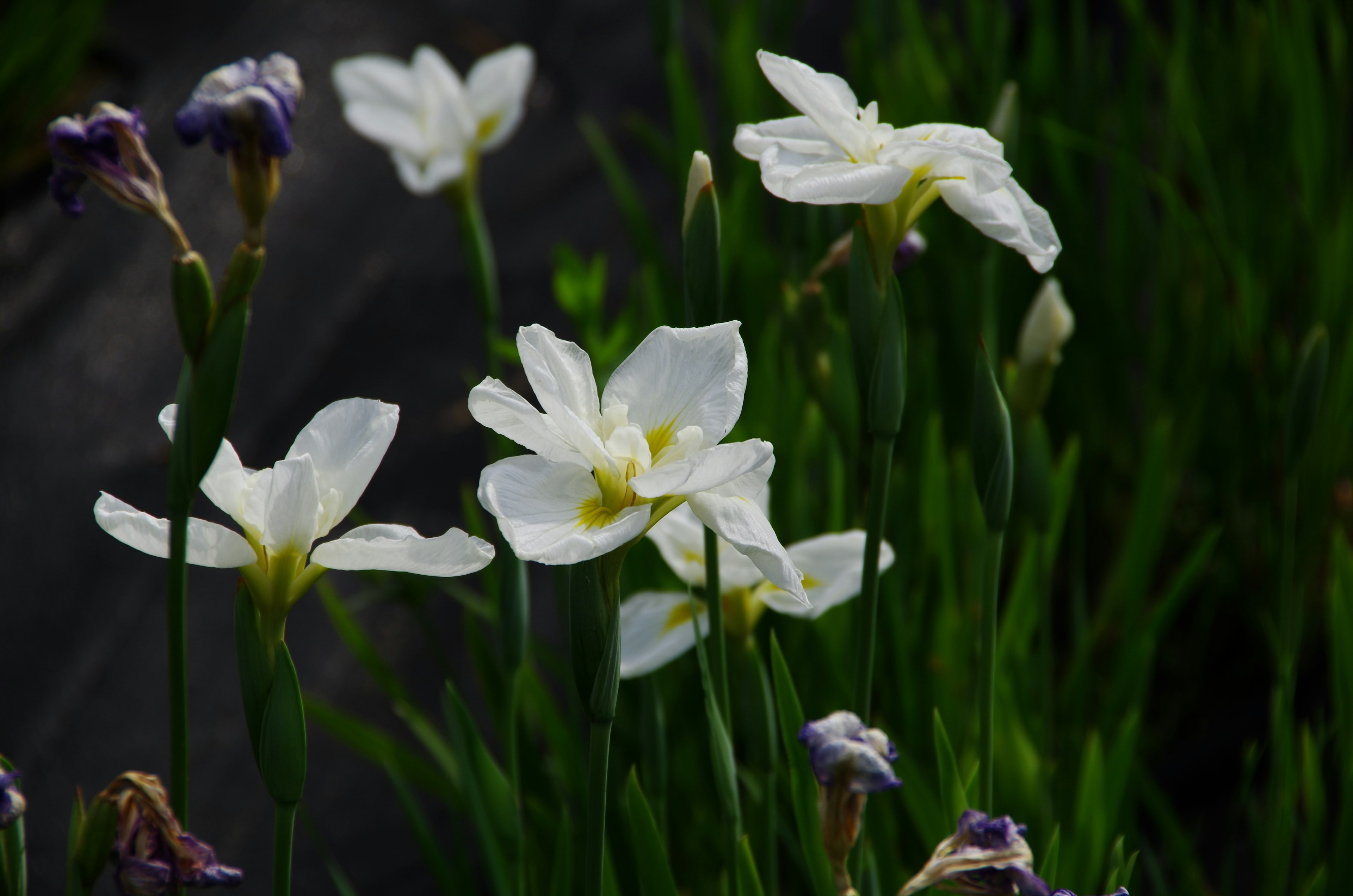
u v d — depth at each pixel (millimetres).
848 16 5949
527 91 5957
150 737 3443
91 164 2328
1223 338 3271
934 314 3367
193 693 3568
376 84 2881
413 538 2283
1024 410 2629
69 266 4855
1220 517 3498
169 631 2326
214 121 2297
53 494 4105
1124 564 2814
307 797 3232
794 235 2762
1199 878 2662
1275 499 3254
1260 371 3246
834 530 2693
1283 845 2609
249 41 5852
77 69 5086
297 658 3631
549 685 3383
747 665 2457
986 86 3250
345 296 4953
